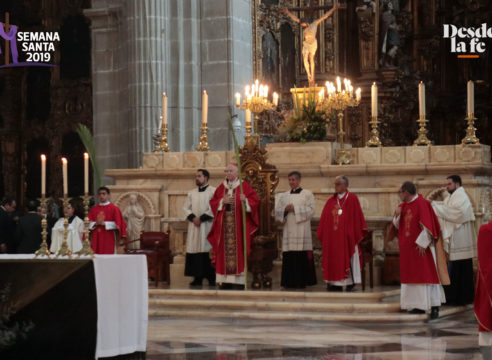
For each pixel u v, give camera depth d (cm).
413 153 1688
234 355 1019
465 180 1614
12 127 3186
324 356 1010
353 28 3325
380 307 1355
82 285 926
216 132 2261
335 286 1505
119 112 2331
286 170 1720
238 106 1688
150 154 1833
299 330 1223
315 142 1722
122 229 1650
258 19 2730
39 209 1981
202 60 2277
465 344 1097
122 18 2312
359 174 1691
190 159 1806
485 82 3538
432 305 1331
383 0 3316
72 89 3092
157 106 2214
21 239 1739
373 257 1638
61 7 3122
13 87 3189
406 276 1321
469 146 1650
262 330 1224
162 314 1410
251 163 1571
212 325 1280
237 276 1541
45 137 3150
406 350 1050
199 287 1593
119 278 989
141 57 2214
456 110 3606
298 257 1544
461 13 3562
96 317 927
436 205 1460
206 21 2273
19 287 927
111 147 2342
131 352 1012
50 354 920
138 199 1806
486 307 737
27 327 910
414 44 3591
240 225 1543
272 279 1669
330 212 1492
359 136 3262
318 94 1766
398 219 1344
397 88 3316
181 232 1753
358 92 1752
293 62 2948
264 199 1568
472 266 1498
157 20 2220
